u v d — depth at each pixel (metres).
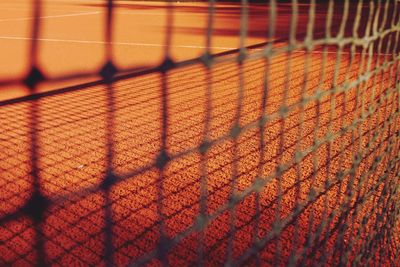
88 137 3.55
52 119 3.97
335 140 3.39
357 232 2.10
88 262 2.04
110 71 6.20
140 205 2.52
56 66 6.63
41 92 4.93
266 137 3.55
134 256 2.09
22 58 7.26
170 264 2.02
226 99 4.68
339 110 4.12
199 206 2.52
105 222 2.35
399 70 2.19
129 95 4.78
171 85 5.20
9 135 3.57
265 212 2.44
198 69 5.95
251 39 9.20
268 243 2.15
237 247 2.14
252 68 6.06
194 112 4.22
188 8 17.61
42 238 2.21
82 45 8.67
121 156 3.20
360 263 1.96
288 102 4.55
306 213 2.41
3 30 10.87
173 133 3.67
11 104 4.44
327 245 2.12
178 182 2.80
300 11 16.45
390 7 12.66
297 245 2.12
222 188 2.73
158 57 7.34
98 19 13.46
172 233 2.26
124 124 3.86
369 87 4.50
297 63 6.30
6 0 21.66
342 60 6.36
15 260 2.05
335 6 18.28
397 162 2.39
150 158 3.17
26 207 2.49
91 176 2.87
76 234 2.25
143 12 15.75
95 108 4.31
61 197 2.60
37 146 3.35
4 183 2.76
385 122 2.19
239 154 3.22
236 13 15.38
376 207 2.14
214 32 10.60
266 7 18.08
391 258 2.12
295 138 3.52
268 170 2.97
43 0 21.12
